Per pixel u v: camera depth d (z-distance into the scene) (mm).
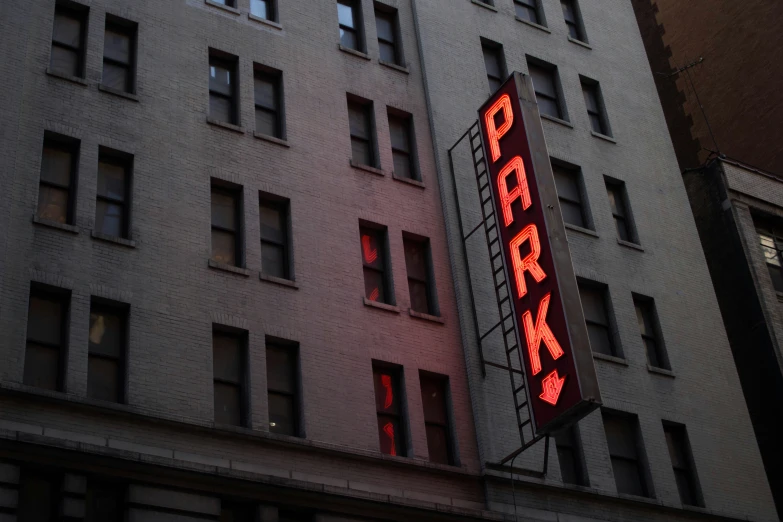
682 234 37219
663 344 34000
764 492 33000
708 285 36562
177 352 24781
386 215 30438
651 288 34906
